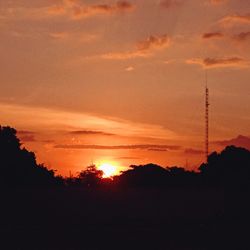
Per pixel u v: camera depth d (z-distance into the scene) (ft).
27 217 150.30
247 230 119.44
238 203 148.46
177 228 126.31
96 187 161.27
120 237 114.62
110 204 155.74
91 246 104.01
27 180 206.49
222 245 104.99
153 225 133.08
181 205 155.84
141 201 157.17
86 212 154.10
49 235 114.62
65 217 151.33
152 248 102.53
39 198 157.07
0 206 153.48
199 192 157.89
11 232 117.60
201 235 116.16
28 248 100.42
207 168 211.20
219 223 133.18
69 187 163.63
